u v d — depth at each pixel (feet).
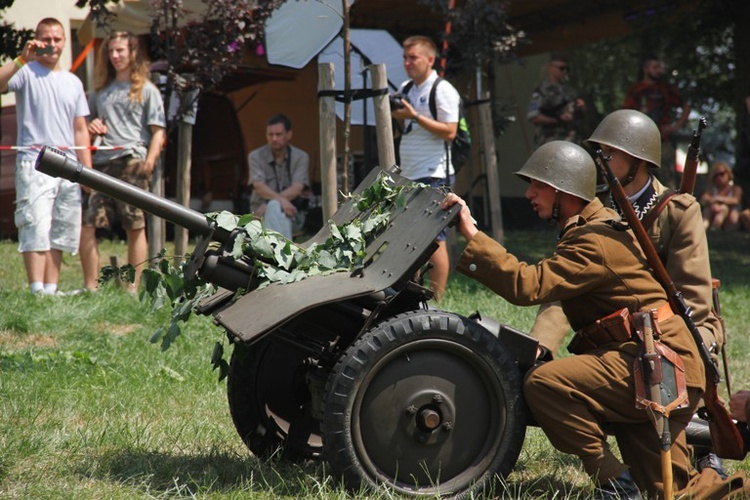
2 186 83.92
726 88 126.00
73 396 32.14
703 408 25.18
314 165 98.12
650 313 22.76
